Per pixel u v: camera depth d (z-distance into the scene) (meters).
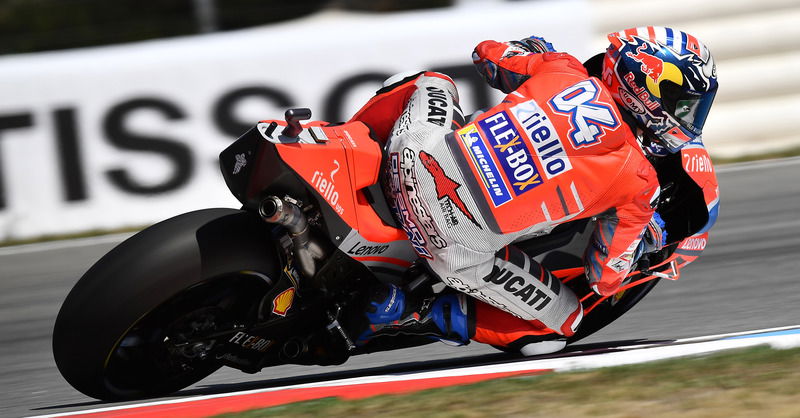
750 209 23.58
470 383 11.78
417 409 10.88
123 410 11.35
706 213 13.16
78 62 28.12
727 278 18.64
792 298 16.86
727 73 29.58
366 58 29.25
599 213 11.77
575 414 10.49
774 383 11.10
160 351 11.78
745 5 29.78
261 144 11.32
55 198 27.89
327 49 29.16
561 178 11.28
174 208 28.11
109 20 61.75
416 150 11.60
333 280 12.18
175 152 28.27
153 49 28.59
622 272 12.45
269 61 28.89
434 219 11.60
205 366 12.41
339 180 11.77
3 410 13.54
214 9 33.19
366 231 12.00
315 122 12.66
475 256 11.79
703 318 16.20
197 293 11.62
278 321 12.02
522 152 11.34
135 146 28.12
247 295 11.85
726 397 10.75
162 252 11.29
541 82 11.77
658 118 11.81
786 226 21.83
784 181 25.77
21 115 27.84
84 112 28.05
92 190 28.00
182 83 28.47
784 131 29.44
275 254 11.86
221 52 28.73
